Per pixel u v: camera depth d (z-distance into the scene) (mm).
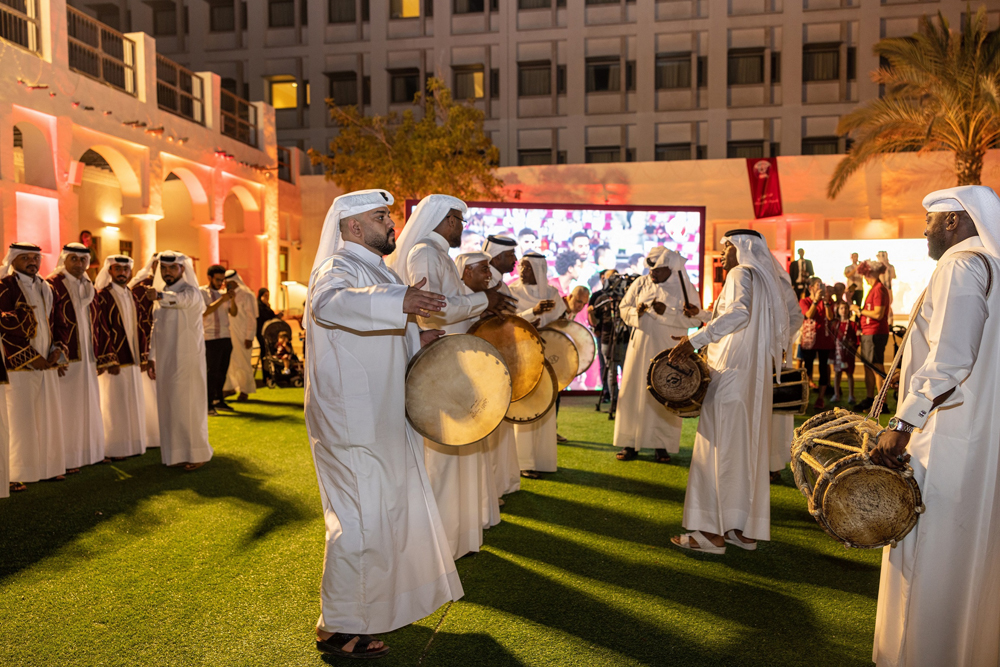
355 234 2936
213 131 14914
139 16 27578
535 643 2906
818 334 8656
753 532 3891
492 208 10344
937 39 14031
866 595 3383
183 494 5078
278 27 26734
